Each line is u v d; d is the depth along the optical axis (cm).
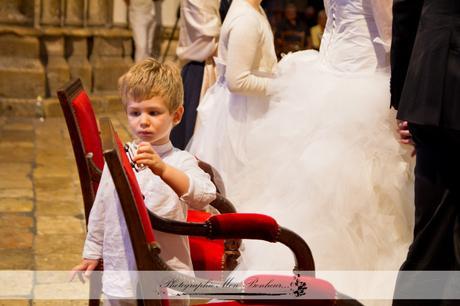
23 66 1048
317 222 349
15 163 738
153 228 261
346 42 368
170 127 283
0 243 495
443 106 275
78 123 315
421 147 289
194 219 342
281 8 1002
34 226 539
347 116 356
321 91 368
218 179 363
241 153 406
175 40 1156
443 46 277
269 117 386
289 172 363
